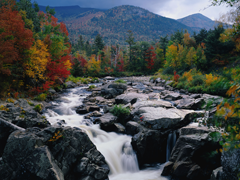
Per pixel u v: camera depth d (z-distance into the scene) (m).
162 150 10.93
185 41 61.25
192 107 16.56
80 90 31.03
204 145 8.18
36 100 19.50
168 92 25.00
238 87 2.04
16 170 6.16
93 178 7.16
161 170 9.61
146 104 15.62
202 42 58.38
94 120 14.38
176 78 34.41
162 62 78.25
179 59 49.25
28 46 18.33
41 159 6.12
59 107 18.75
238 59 32.75
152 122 11.42
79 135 7.94
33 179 6.00
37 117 12.98
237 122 2.08
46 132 7.02
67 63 29.45
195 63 42.06
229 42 35.44
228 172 4.41
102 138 11.57
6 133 8.59
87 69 65.38
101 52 79.06
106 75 66.62
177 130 11.02
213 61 37.41
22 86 19.75
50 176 5.87
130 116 13.91
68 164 7.06
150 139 10.49
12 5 27.08
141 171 9.61
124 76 68.88
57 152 6.89
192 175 7.80
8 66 17.73
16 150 6.34
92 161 7.75
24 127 10.63
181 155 8.55
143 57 82.00
